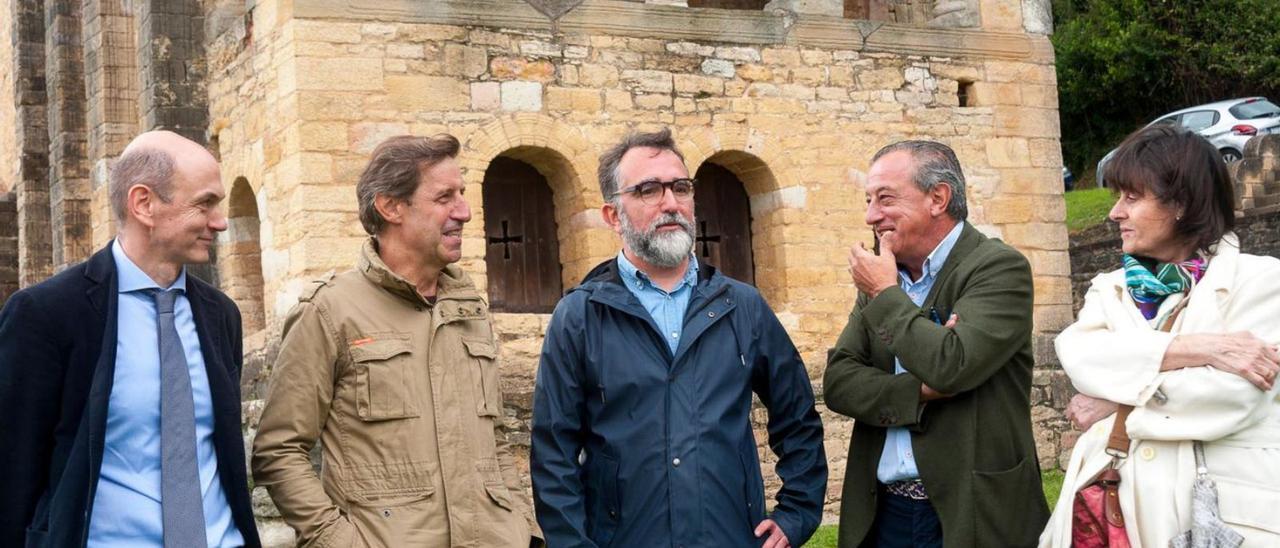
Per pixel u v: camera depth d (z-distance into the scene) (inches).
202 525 180.1
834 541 385.7
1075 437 507.5
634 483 193.8
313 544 185.2
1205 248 177.2
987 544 192.1
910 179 201.8
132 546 175.9
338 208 429.1
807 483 205.3
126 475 177.3
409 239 197.0
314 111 428.1
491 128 448.8
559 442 197.9
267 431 191.0
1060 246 531.8
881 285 197.5
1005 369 199.2
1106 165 185.8
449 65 444.5
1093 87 1246.9
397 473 188.9
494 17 451.5
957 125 520.1
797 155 492.7
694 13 479.2
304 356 191.5
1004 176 526.0
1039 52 537.3
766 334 207.5
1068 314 529.0
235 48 486.6
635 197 203.2
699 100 479.5
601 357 199.2
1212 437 166.9
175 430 179.9
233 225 504.4
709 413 196.7
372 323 193.5
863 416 201.9
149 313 182.5
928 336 189.9
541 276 473.7
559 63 460.4
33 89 701.9
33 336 173.0
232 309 195.6
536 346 448.5
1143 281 178.5
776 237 491.8
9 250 859.4
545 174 476.4
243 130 480.4
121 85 593.9
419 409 191.5
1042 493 200.8
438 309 197.9
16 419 171.3
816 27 498.9
